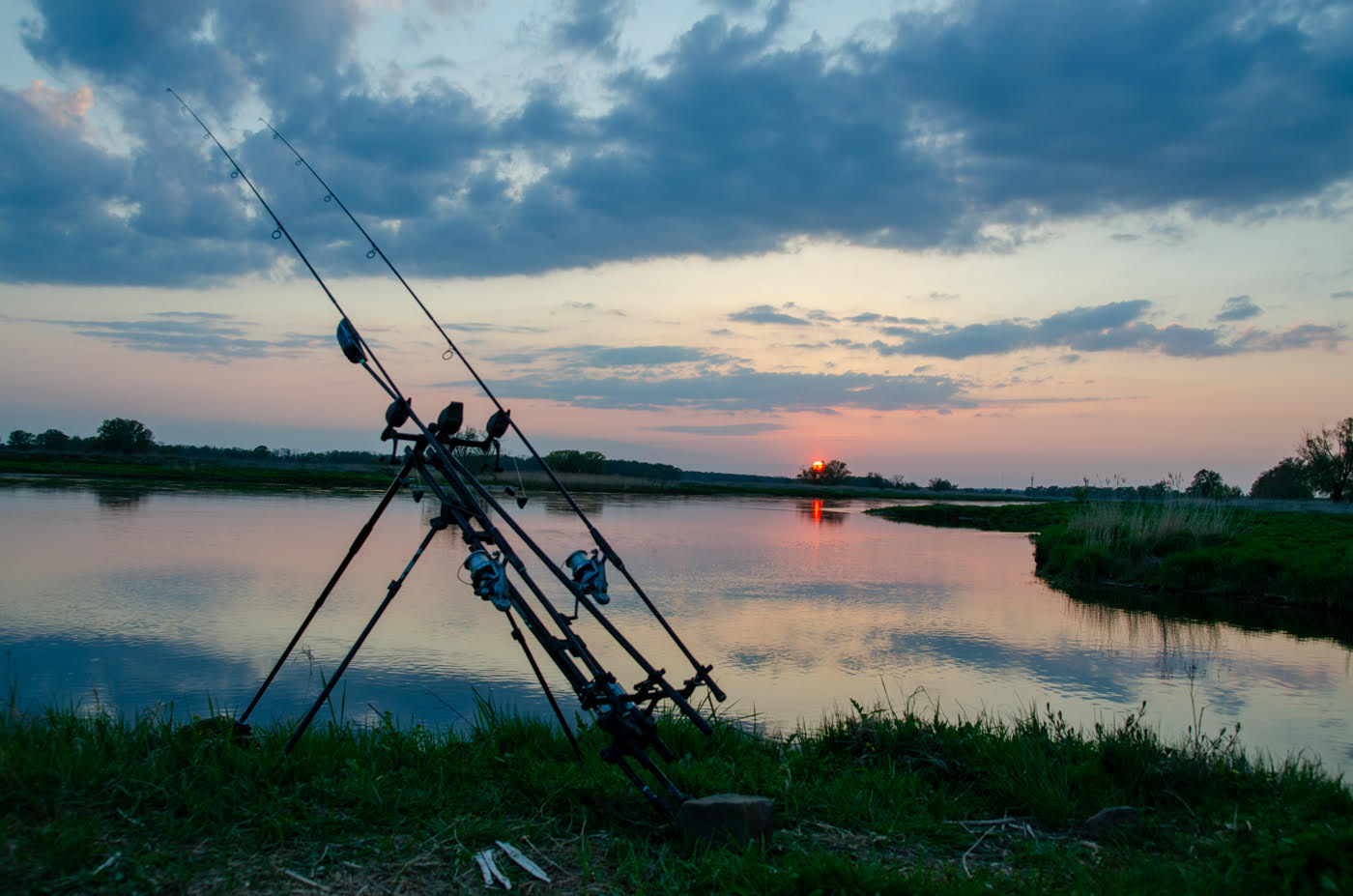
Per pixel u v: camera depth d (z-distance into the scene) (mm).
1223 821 3979
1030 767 4504
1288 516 27969
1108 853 3596
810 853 3338
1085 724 6953
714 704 7105
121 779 3500
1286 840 3139
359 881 2957
